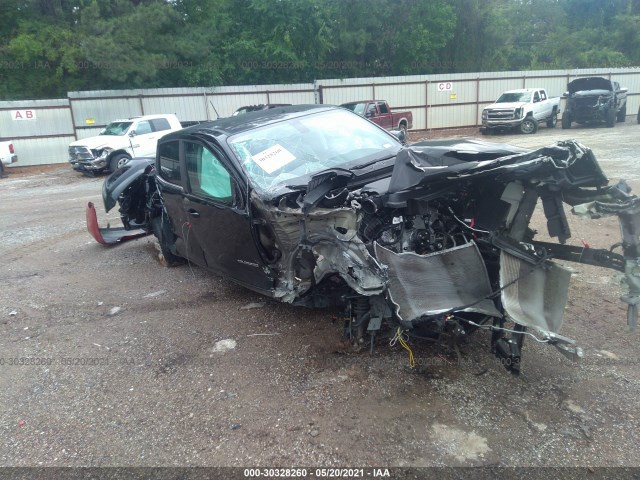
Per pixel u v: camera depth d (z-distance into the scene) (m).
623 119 25.25
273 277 4.43
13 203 13.02
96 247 8.23
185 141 5.37
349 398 3.57
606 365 3.73
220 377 4.02
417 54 33.62
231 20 29.83
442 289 3.59
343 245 3.63
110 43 23.42
